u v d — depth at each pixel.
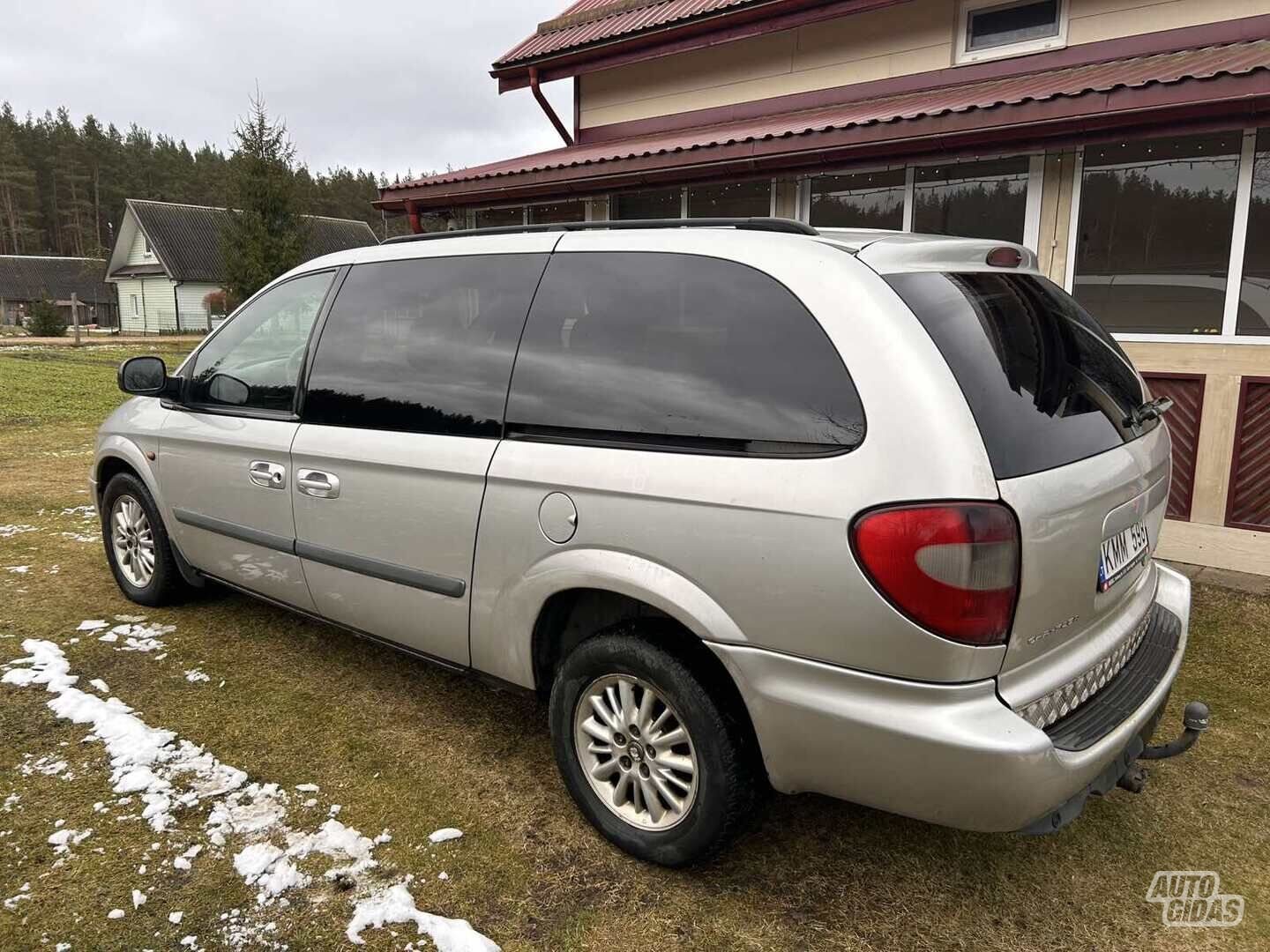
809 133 5.98
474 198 8.37
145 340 32.75
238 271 22.20
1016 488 1.91
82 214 82.12
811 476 2.01
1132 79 4.97
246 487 3.52
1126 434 2.43
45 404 12.57
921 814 1.98
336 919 2.23
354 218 81.69
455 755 3.04
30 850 2.47
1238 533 5.17
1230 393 5.18
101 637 3.97
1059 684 2.08
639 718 2.44
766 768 2.20
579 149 9.28
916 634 1.87
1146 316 5.59
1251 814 2.77
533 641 2.63
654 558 2.27
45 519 6.09
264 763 2.96
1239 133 5.11
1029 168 5.80
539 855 2.51
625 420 2.39
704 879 2.42
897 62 7.71
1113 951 2.18
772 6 7.68
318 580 3.30
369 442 3.01
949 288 2.24
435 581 2.85
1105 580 2.21
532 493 2.54
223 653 3.83
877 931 2.24
